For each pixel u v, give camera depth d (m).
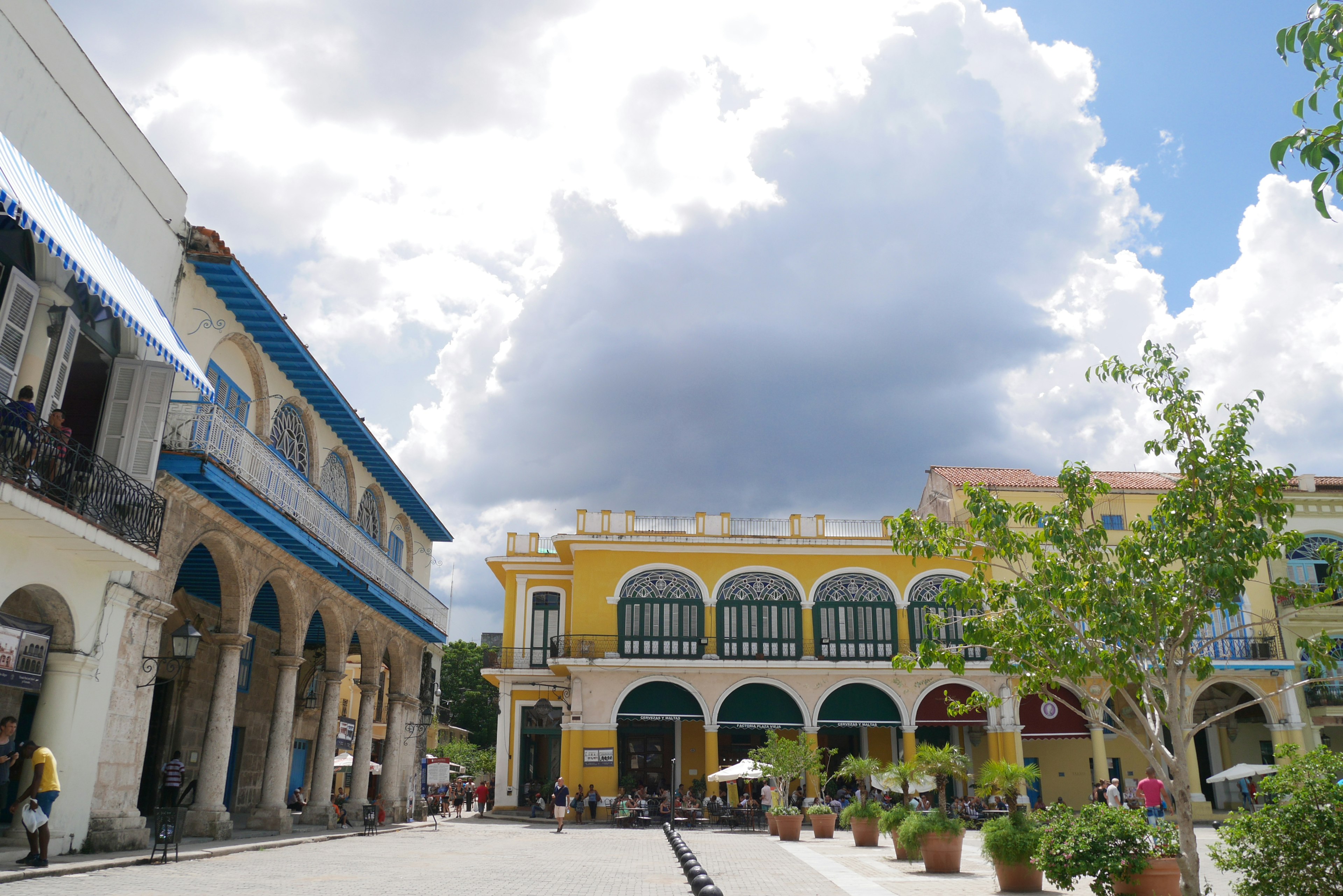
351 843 18.22
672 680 31.73
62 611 12.00
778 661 31.59
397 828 24.09
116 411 13.10
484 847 18.75
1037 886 11.34
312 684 26.50
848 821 20.77
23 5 11.03
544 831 26.08
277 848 15.89
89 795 12.41
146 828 13.56
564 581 36.16
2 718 10.91
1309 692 31.52
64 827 11.90
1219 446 8.89
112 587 12.79
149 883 10.00
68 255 9.23
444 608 29.34
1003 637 9.80
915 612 32.88
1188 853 8.39
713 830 27.52
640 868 14.69
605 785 30.70
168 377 13.41
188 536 14.45
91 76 12.35
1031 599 9.36
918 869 14.72
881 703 32.28
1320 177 5.60
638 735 34.56
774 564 33.41
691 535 33.31
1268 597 32.25
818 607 32.88
